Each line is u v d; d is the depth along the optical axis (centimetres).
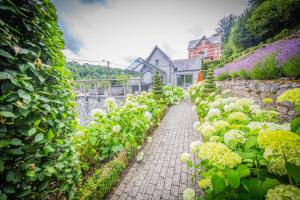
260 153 107
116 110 312
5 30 95
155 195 208
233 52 1574
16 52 95
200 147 113
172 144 365
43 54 128
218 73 861
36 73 113
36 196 119
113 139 242
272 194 68
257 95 380
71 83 179
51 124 129
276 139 78
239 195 96
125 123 274
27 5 112
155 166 274
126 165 270
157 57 2067
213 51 2766
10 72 94
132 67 1955
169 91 966
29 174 101
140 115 331
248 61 499
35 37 121
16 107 98
